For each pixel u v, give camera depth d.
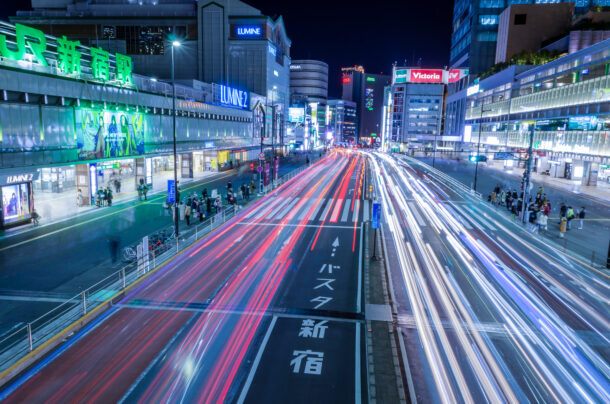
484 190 50.59
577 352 12.72
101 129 32.06
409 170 77.88
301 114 119.88
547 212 30.22
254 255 22.20
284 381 10.97
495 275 19.69
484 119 91.81
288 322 14.40
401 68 143.88
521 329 14.15
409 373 11.42
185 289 17.23
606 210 37.28
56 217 29.33
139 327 13.86
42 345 12.22
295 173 67.56
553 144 59.59
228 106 67.12
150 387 10.59
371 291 17.22
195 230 26.91
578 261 22.27
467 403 10.10
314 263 20.98
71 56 28.56
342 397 10.34
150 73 91.88
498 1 106.00
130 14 90.12
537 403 10.12
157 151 41.75
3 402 9.92
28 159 24.70
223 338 13.21
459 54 125.69
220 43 90.19
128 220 28.97
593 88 48.22
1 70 22.83
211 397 10.24
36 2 91.44
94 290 16.62
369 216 33.66
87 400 10.05
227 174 58.44
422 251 23.64
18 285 17.06
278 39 102.06
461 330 14.02
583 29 73.12
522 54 80.00
